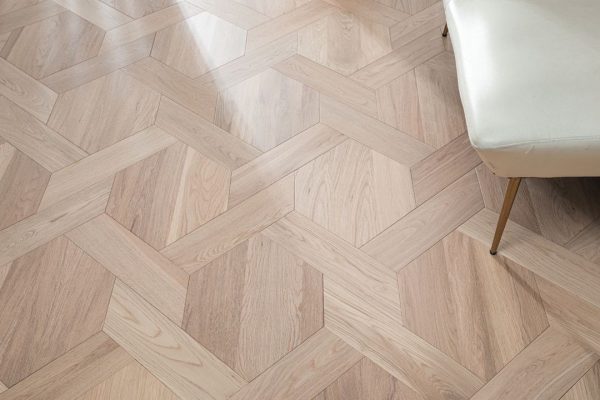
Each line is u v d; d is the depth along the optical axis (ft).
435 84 5.21
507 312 3.69
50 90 5.28
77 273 3.95
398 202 4.31
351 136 4.79
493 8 3.79
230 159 4.65
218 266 3.98
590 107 3.14
